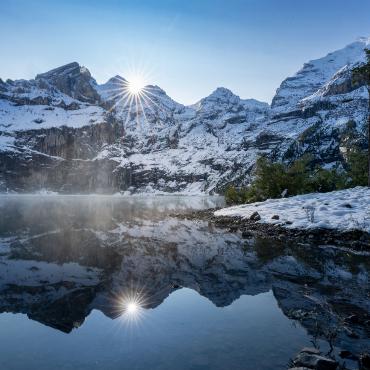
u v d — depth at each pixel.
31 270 12.17
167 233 23.61
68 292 9.27
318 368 4.84
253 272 11.45
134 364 5.16
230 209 36.12
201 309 7.73
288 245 16.92
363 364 5.09
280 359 5.28
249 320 6.96
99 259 14.31
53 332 6.47
